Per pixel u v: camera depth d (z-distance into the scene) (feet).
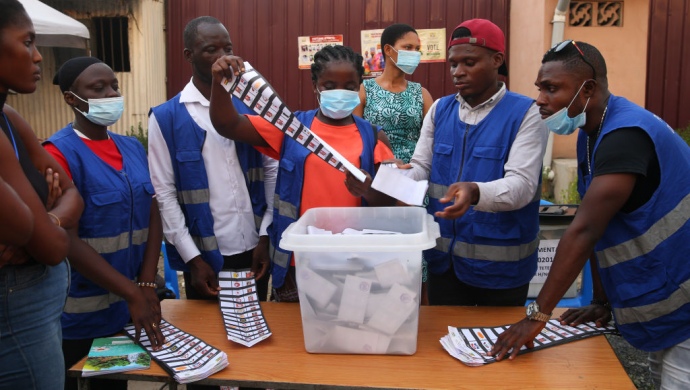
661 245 5.18
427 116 7.88
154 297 6.49
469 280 7.05
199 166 7.16
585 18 18.52
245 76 5.77
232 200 7.39
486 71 6.66
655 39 19.70
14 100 22.91
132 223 6.44
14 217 3.86
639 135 5.08
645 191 5.18
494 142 6.77
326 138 6.80
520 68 20.45
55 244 4.44
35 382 4.53
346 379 5.14
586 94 5.39
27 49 4.47
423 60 21.52
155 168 7.22
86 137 6.40
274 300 8.11
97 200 6.10
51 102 23.11
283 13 22.11
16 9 4.43
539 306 5.39
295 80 22.35
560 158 19.45
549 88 5.49
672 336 5.28
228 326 6.25
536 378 5.13
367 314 5.51
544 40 17.95
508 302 7.16
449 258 7.20
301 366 5.40
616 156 5.04
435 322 6.35
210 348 5.68
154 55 22.58
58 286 4.76
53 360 4.66
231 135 6.66
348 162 6.12
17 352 4.40
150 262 6.64
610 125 5.22
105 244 6.15
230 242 7.44
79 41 18.74
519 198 6.36
